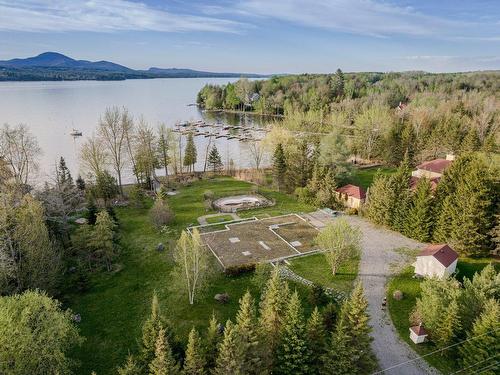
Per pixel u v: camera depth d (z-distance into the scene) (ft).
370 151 333.62
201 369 84.07
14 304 96.22
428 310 116.78
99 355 113.29
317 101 589.32
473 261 163.94
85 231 162.09
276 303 102.27
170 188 270.05
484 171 164.96
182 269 133.08
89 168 273.33
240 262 163.43
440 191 183.83
